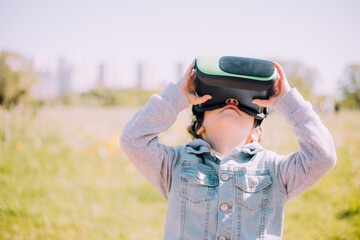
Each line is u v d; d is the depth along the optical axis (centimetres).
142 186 381
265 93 126
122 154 478
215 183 126
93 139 561
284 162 130
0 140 472
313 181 123
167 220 128
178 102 130
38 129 564
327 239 262
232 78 117
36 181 367
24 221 279
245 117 133
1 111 566
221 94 127
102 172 415
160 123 128
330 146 122
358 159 473
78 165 429
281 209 127
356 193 340
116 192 363
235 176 126
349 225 285
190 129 157
